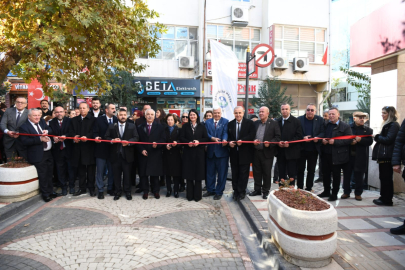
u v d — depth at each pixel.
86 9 4.81
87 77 5.82
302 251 3.07
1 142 7.17
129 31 5.93
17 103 6.57
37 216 5.10
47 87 5.47
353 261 3.27
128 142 5.95
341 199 5.96
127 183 6.23
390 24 6.16
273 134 5.88
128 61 6.64
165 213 5.30
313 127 6.14
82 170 6.59
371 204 5.60
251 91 17.14
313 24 17.78
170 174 6.32
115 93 13.73
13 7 5.05
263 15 17.48
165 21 16.39
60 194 6.52
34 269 3.28
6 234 4.30
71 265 3.37
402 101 6.42
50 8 4.52
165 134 6.44
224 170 6.29
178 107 16.78
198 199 6.13
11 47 5.05
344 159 5.65
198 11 16.78
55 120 6.64
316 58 18.08
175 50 16.69
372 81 7.29
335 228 3.15
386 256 3.43
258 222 4.57
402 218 4.80
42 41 4.42
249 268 3.36
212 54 8.71
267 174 5.96
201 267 3.35
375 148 5.57
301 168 6.26
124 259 3.51
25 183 5.67
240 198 5.97
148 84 15.87
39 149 5.94
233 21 16.70
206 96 16.67
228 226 4.71
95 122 6.40
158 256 3.60
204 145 6.12
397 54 6.30
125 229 4.48
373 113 7.23
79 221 4.84
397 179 6.37
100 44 5.59
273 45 16.56
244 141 5.77
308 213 3.10
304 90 18.69
